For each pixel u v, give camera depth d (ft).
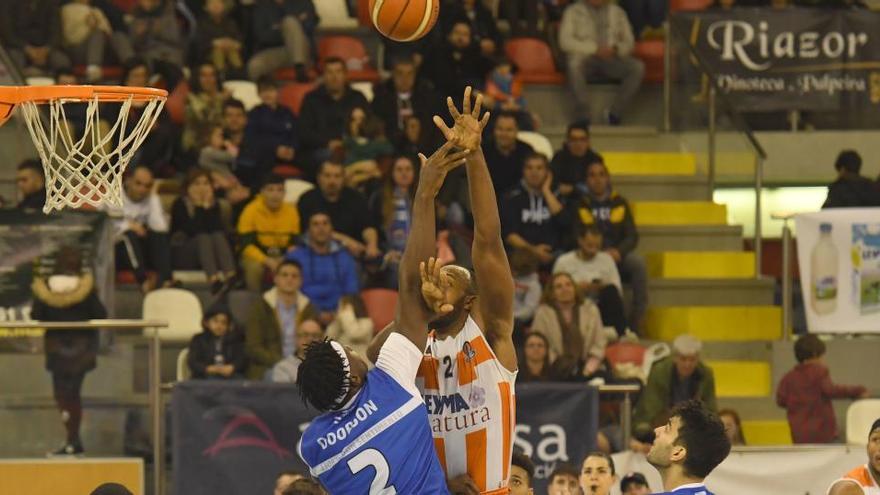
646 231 128.16
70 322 87.30
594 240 114.01
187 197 115.24
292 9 138.82
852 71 141.59
